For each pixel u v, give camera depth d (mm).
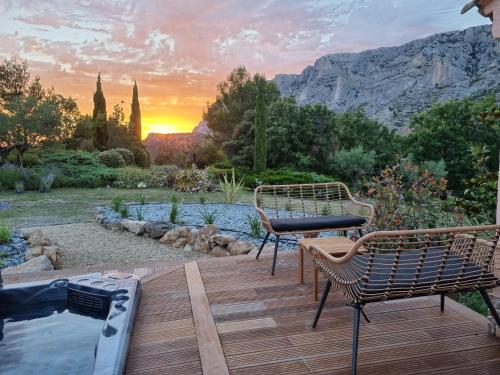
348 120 22641
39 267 3590
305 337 1959
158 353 1810
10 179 11234
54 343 2029
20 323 2273
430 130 20391
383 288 1528
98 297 2367
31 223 6297
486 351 1804
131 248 4902
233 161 17844
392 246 2426
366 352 1803
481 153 3586
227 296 2531
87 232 5738
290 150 17734
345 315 2221
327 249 2275
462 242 1799
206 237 4789
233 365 1700
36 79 16781
